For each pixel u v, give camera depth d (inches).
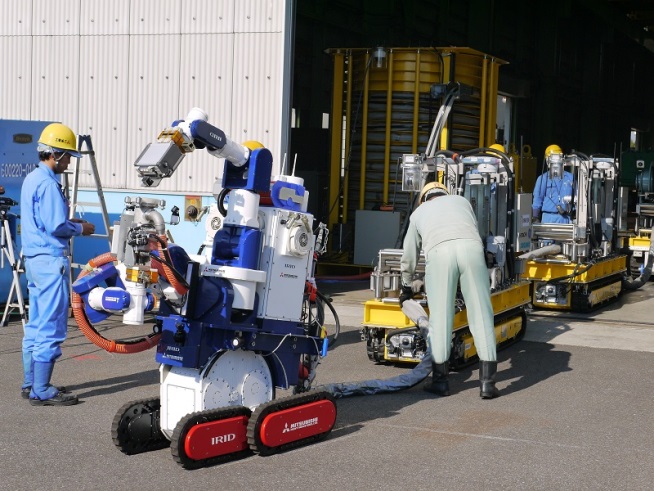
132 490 192.7
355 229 593.6
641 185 679.7
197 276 208.7
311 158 767.1
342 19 870.4
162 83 485.7
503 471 209.5
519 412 266.7
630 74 1556.3
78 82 499.8
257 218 217.5
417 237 295.7
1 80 513.0
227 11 472.1
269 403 216.1
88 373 309.3
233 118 474.0
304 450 223.5
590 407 273.4
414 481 201.0
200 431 203.8
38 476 201.6
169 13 482.0
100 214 492.1
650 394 291.1
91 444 226.8
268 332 220.4
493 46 1064.8
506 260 366.3
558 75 1232.2
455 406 273.4
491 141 647.8
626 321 438.3
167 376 217.6
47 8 502.9
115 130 493.7
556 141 1246.9
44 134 268.8
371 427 247.3
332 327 407.2
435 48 605.6
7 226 374.3
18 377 301.1
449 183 355.3
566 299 459.8
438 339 286.7
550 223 480.4
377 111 613.6
